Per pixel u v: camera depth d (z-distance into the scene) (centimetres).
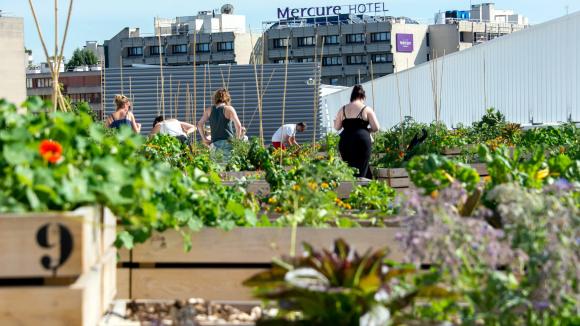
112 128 1873
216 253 710
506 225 572
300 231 704
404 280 566
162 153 1730
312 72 3916
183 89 3906
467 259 548
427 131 2273
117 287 711
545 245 560
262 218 796
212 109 1930
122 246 688
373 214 932
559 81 2481
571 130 2056
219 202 760
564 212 571
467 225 538
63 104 1125
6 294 495
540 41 2603
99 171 586
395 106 4216
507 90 2873
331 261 512
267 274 541
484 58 3058
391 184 1766
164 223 699
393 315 523
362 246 700
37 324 496
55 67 1109
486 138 2388
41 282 515
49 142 577
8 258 494
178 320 577
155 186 640
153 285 710
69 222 497
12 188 538
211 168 1569
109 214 603
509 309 525
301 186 923
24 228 494
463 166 823
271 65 3912
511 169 824
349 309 517
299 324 525
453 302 575
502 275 532
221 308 663
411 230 549
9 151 555
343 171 1400
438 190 781
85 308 502
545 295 528
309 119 3922
